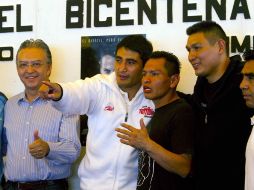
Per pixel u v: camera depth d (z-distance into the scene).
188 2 2.71
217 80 2.13
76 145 2.54
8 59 3.05
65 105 2.11
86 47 2.89
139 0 2.80
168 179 1.95
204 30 2.13
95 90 2.26
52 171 2.52
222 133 2.04
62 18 2.95
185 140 1.90
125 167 2.19
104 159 2.21
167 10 2.75
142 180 2.04
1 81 3.08
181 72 2.71
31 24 3.01
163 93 2.08
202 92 2.19
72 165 2.89
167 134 1.97
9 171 2.56
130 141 1.83
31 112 2.59
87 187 2.24
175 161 1.83
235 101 2.05
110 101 2.25
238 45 2.62
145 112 2.22
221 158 2.03
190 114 1.98
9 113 2.64
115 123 2.22
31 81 2.58
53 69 2.95
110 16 2.85
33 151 2.29
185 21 2.71
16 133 2.57
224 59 2.14
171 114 2.00
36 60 2.58
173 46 2.74
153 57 2.13
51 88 2.06
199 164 2.10
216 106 2.07
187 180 2.04
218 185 2.03
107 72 2.84
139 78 2.23
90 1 2.89
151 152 1.81
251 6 2.62
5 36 3.07
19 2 3.04
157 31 2.77
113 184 2.19
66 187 2.69
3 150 2.72
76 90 2.15
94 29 2.88
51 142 2.47
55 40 2.96
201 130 2.12
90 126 2.30
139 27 2.80
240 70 2.09
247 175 1.74
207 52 2.11
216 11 2.67
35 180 2.52
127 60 2.21
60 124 2.55
